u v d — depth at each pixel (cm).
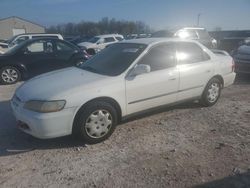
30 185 371
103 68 549
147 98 541
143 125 564
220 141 493
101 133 486
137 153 451
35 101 454
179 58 596
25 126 477
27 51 1019
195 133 527
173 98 586
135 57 540
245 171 397
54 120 447
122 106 511
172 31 1639
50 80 513
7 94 845
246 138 504
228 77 698
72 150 464
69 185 370
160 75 554
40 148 472
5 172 402
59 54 1046
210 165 413
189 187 363
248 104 707
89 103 471
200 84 632
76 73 542
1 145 483
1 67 988
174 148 467
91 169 406
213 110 654
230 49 2123
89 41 2278
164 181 375
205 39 1708
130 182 374
